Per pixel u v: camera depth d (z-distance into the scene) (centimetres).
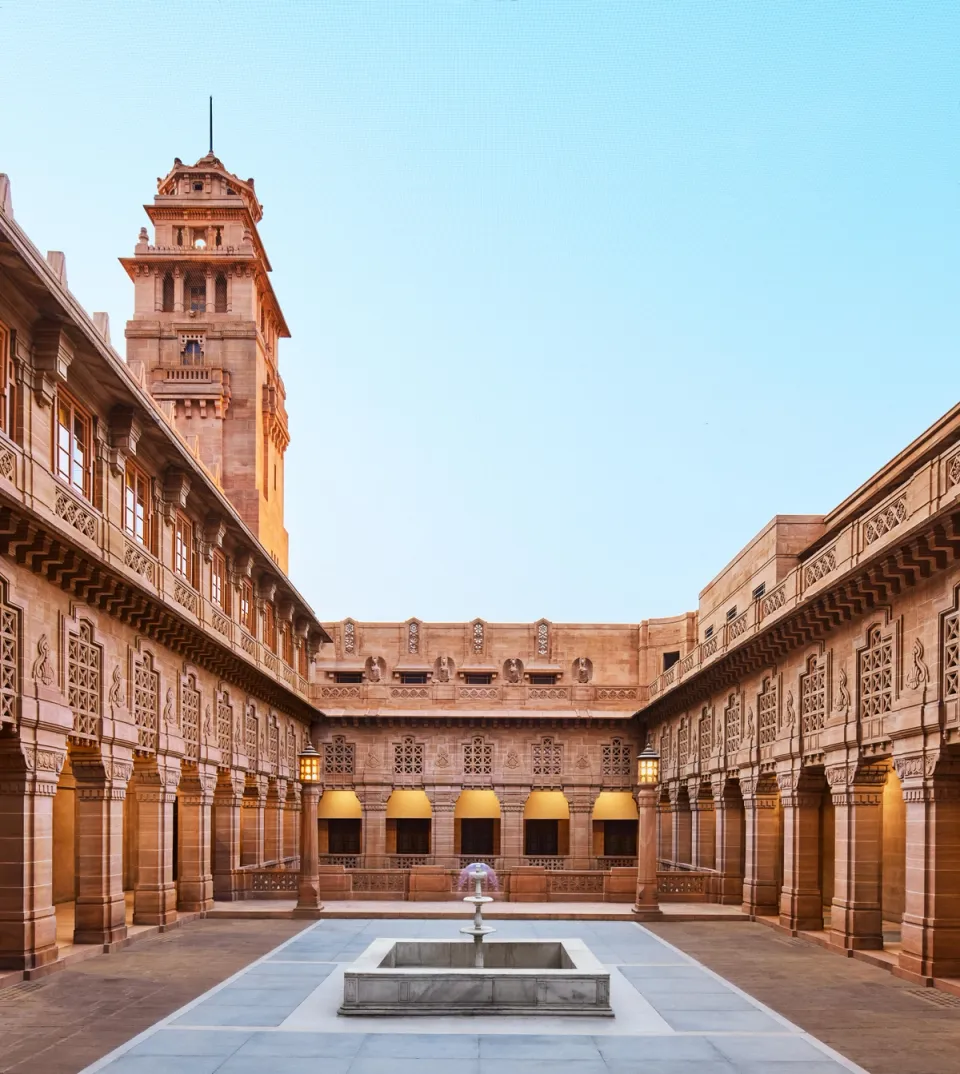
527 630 5156
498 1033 1348
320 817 4612
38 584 1770
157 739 2384
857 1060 1247
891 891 2627
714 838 3500
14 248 1503
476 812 4784
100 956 1989
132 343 4878
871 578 1912
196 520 2736
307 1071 1164
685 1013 1488
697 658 3503
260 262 5050
